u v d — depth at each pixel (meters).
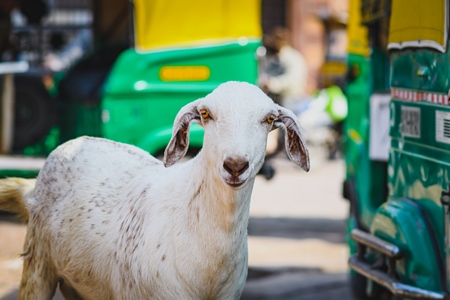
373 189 6.91
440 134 4.87
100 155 4.78
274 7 19.67
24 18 10.66
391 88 5.73
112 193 4.57
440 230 4.89
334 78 17.61
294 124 4.05
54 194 4.73
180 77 9.03
